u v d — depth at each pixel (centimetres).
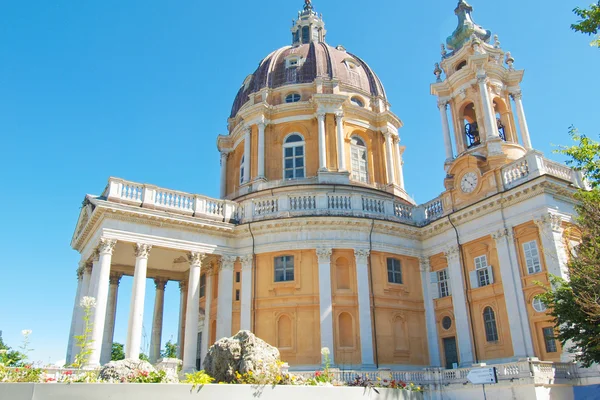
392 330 2558
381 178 3406
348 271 2605
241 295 2566
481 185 2500
